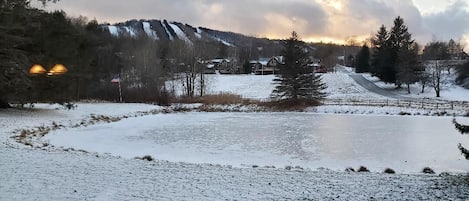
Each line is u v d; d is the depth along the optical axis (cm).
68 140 2428
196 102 5947
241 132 2973
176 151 2148
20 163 1322
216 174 1243
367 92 7775
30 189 977
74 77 4000
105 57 6900
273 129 3178
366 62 11294
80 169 1251
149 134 2819
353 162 1894
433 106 5084
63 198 902
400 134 2872
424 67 7969
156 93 6072
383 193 988
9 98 3300
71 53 3778
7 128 2464
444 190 1012
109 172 1217
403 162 1894
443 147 2288
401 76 7662
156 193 970
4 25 3008
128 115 4234
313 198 941
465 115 4403
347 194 980
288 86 5581
